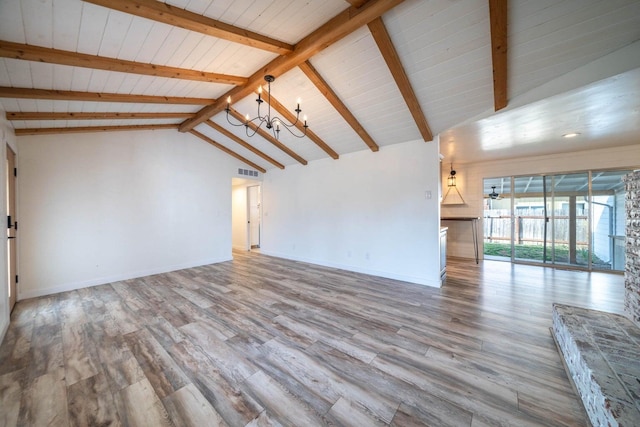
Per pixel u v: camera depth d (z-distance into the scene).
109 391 1.75
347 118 3.81
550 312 3.03
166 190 5.13
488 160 5.89
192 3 1.95
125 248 4.58
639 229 2.11
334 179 5.37
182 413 1.56
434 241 4.06
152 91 3.27
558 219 5.44
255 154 6.08
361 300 3.45
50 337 2.47
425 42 2.48
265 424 1.48
